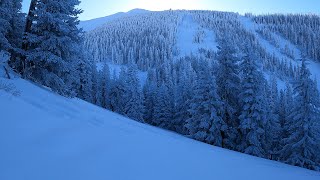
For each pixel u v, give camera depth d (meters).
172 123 59.22
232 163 7.66
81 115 11.23
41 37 19.38
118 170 4.91
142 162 5.62
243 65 28.27
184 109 53.38
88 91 55.62
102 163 5.07
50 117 7.49
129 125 13.70
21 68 20.17
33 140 5.36
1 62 16.64
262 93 27.73
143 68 189.62
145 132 11.77
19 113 6.89
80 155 5.23
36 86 16.19
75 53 21.70
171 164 5.98
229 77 30.00
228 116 30.11
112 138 7.09
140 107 61.69
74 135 6.38
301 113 26.55
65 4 20.22
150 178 4.86
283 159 28.70
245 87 27.80
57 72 20.91
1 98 7.88
